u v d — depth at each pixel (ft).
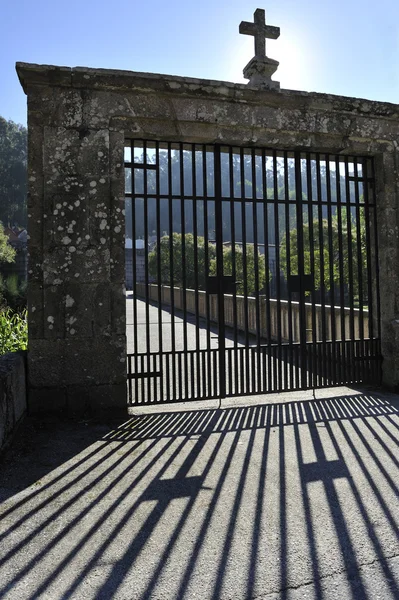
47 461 12.17
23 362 15.17
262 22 18.51
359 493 10.33
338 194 19.45
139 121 16.66
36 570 7.61
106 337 16.08
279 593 7.02
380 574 7.47
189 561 7.84
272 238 117.80
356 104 18.80
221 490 10.50
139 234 156.15
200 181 161.27
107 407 16.08
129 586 7.20
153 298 79.51
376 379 20.18
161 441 13.79
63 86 15.94
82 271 15.92
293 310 30.81
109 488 10.60
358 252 19.62
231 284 18.12
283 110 18.10
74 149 16.01
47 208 15.74
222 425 15.35
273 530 8.79
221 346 17.94
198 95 16.93
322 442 13.65
